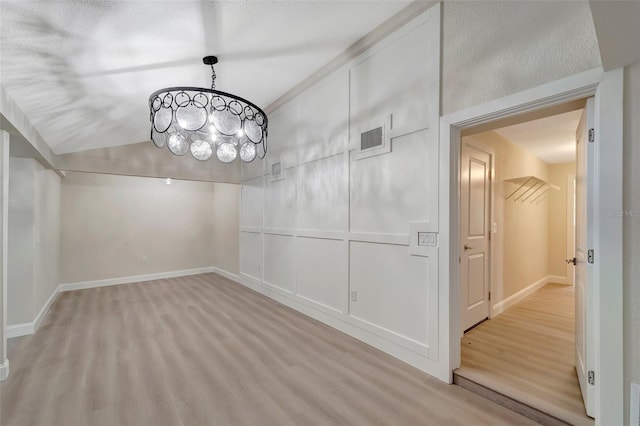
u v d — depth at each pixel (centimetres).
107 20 183
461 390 223
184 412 197
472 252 330
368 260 304
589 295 181
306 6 236
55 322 368
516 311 389
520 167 449
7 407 203
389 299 281
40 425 185
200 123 246
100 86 263
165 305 438
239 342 307
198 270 678
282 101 432
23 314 334
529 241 482
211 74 319
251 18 234
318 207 372
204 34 240
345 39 300
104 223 571
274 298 464
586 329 184
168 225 641
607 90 160
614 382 158
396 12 264
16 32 167
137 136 462
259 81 374
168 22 209
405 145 268
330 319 352
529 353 267
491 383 216
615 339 158
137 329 344
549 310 393
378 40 290
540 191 523
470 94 222
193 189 674
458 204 240
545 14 186
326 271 360
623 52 144
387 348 281
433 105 244
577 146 224
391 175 280
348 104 325
